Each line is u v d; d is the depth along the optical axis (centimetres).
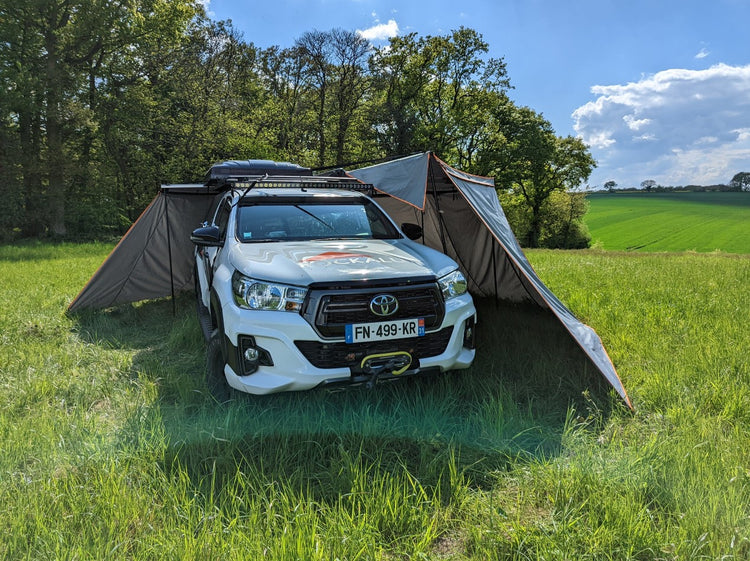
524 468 278
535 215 5647
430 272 358
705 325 566
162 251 771
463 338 371
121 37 2486
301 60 3669
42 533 217
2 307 737
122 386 423
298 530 216
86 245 2209
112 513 232
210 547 208
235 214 465
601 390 386
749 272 1102
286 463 288
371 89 3859
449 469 276
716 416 341
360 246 418
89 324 663
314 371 318
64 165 2447
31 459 290
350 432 322
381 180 448
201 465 286
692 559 203
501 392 380
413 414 349
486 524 230
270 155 3003
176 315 716
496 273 607
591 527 225
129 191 3120
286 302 326
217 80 3212
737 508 229
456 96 4038
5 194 2286
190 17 2880
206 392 391
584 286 907
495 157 4259
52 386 416
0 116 2195
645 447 289
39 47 2339
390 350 333
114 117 2717
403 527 230
